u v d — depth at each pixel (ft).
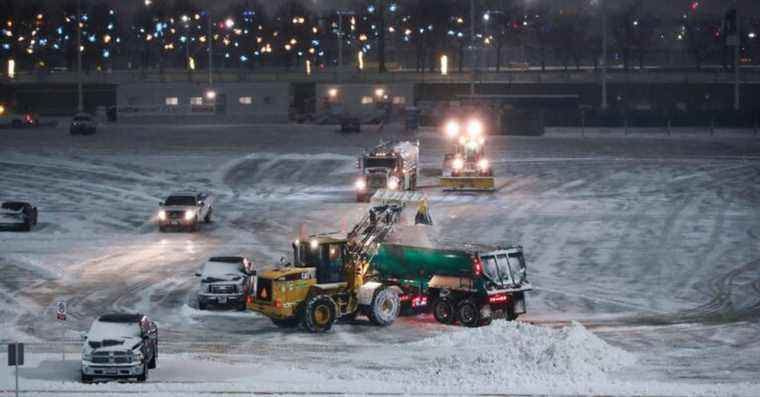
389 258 261.24
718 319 263.49
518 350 211.00
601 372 199.72
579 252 354.13
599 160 618.03
